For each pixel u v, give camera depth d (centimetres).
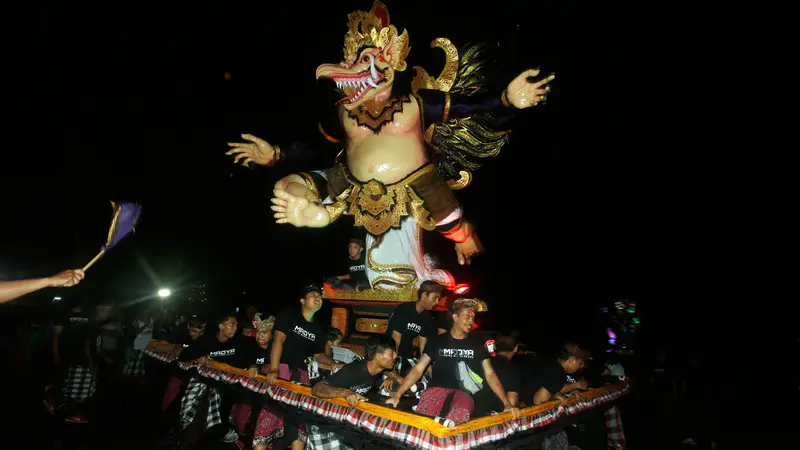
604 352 773
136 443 689
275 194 493
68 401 816
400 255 575
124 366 1099
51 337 1085
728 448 761
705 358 1093
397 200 552
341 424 427
